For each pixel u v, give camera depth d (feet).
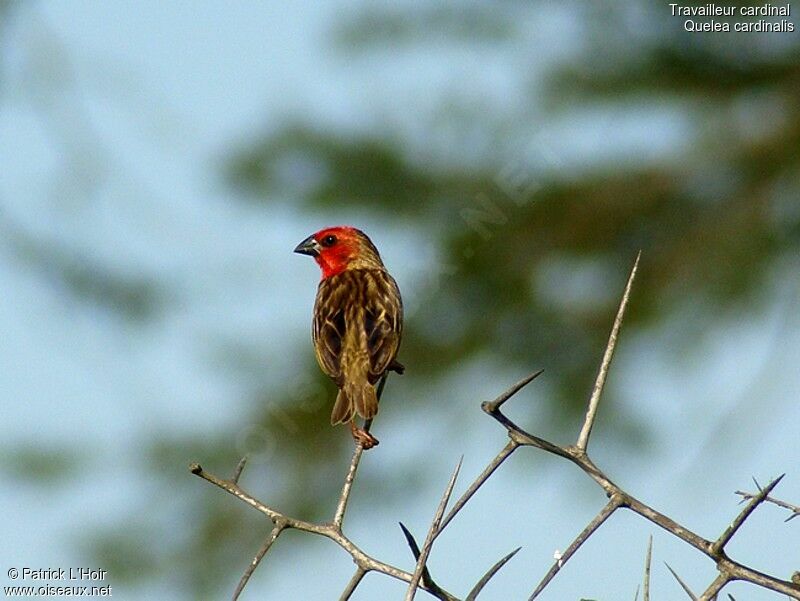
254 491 43.39
